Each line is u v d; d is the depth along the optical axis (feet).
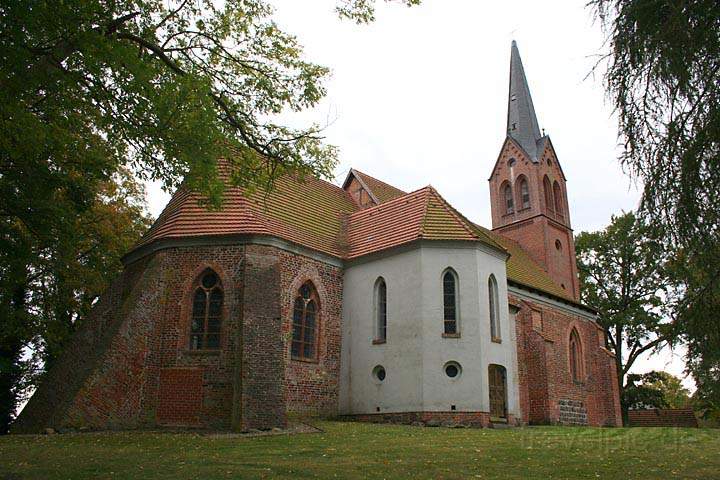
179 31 49.14
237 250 70.54
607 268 151.64
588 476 32.91
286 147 53.72
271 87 52.95
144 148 43.01
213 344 67.62
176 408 64.90
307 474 32.24
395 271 76.69
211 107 42.37
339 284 81.71
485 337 73.61
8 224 67.36
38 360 91.66
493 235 125.29
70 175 68.54
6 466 33.91
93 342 71.72
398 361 72.79
